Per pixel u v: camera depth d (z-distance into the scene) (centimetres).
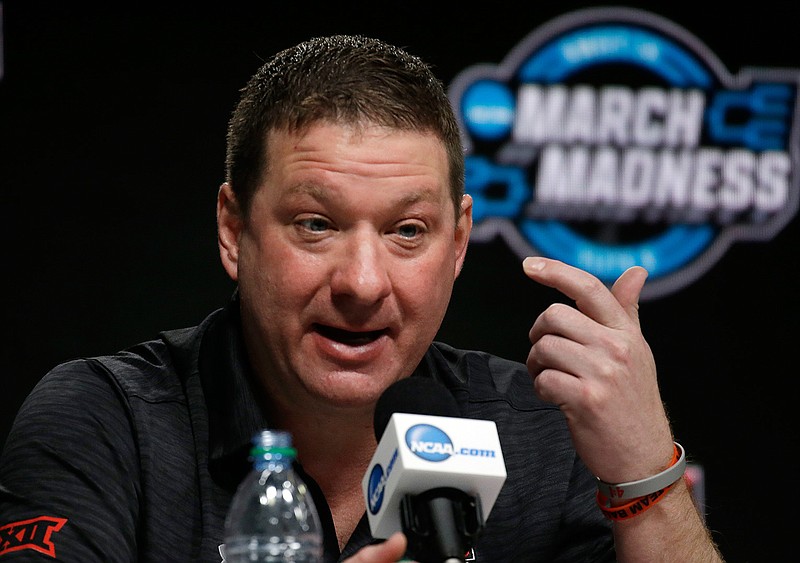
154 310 1555
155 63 1589
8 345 1523
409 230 613
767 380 1628
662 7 1656
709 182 1636
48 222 1547
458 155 649
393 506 472
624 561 618
